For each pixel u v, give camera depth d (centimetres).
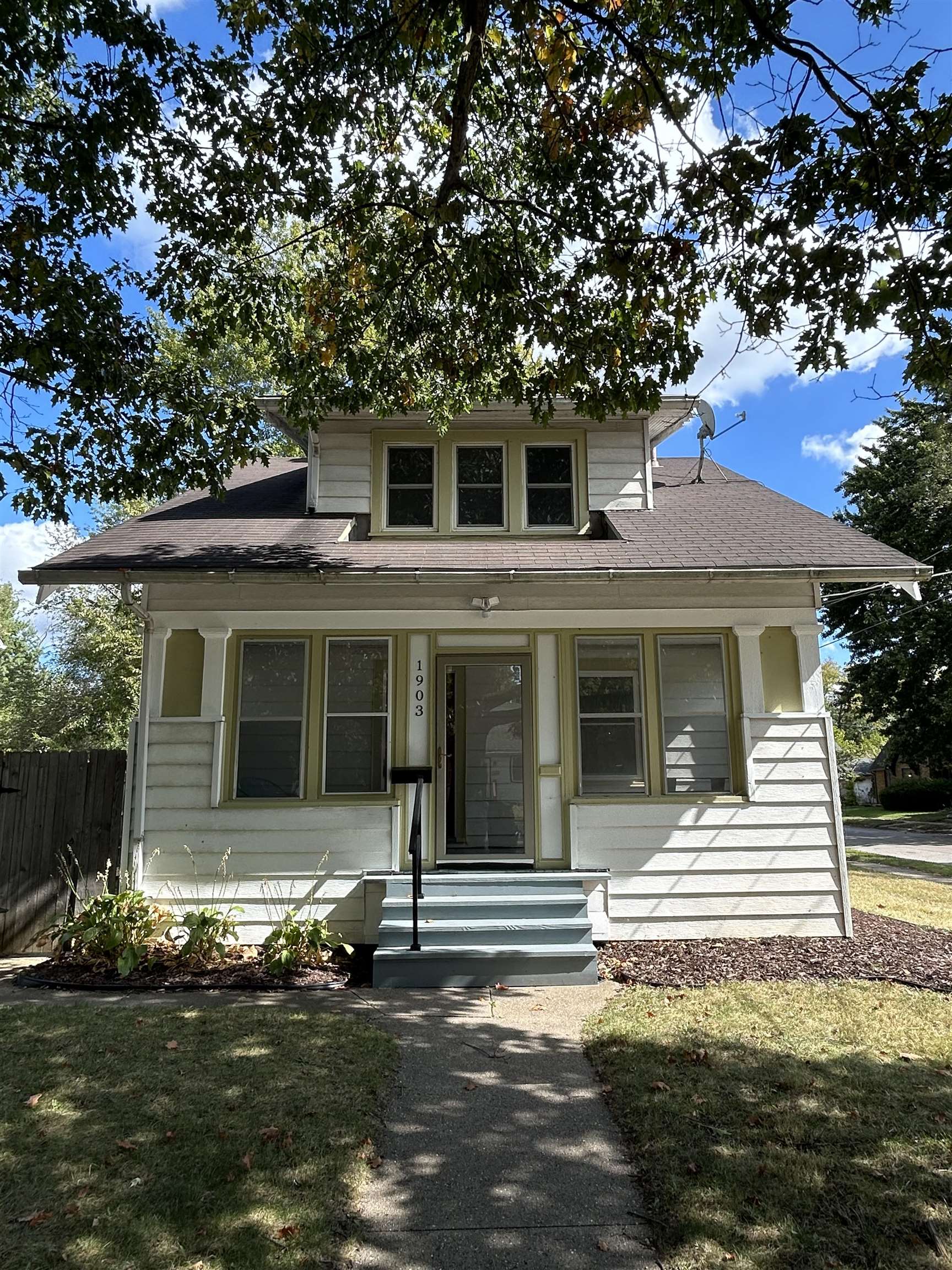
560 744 839
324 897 794
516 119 738
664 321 677
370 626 848
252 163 729
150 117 693
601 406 726
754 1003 579
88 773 859
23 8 666
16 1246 292
